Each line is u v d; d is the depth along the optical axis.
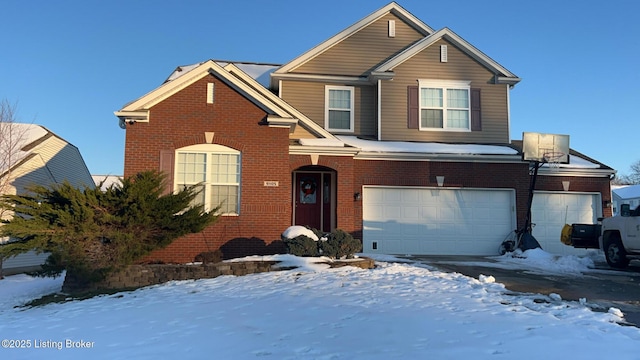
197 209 10.98
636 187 38.31
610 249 13.16
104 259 10.21
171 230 10.78
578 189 16.92
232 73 14.30
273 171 13.12
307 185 16.58
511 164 16.30
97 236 10.17
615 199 39.06
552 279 10.59
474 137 17.77
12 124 18.62
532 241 15.10
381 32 18.66
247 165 13.03
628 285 9.91
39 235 9.73
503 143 17.84
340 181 14.95
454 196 16.19
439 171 16.06
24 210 9.96
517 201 16.16
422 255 15.52
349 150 14.86
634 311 7.48
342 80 17.98
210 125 13.02
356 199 15.57
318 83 18.08
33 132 19.59
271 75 17.69
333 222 16.05
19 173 17.12
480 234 16.08
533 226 16.41
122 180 10.79
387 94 17.70
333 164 14.95
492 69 18.09
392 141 17.28
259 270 11.08
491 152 16.19
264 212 12.95
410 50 17.72
